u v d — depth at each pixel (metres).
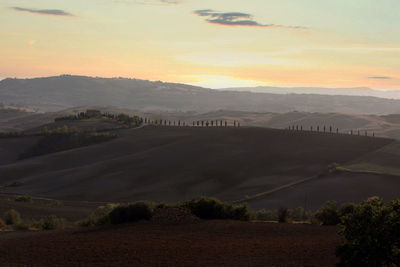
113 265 26.38
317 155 132.25
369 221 19.19
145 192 114.31
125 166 142.50
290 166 124.75
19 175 152.38
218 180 119.94
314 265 24.34
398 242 18.62
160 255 28.41
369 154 127.94
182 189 114.50
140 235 35.31
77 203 98.12
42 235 37.19
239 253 28.33
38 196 117.56
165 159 147.00
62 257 28.52
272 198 84.94
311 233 34.97
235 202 86.88
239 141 162.88
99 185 124.00
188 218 41.75
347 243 19.55
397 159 119.94
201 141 169.00
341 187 87.56
